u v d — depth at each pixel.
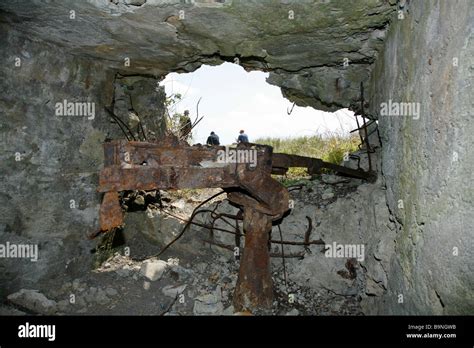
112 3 2.38
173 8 2.41
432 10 1.81
